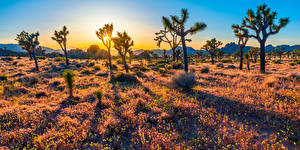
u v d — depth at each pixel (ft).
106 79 48.08
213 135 14.40
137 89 32.60
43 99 27.55
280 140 12.62
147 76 50.34
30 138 15.10
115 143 13.80
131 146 13.28
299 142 11.89
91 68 82.58
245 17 55.52
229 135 13.91
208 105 21.65
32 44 72.79
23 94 31.40
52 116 19.94
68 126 17.06
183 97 25.81
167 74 54.70
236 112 18.94
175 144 13.24
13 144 14.15
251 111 18.42
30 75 57.06
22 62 120.98
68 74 28.32
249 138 13.19
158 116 18.80
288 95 22.97
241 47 69.31
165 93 28.32
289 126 14.48
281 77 37.09
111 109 21.83
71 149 13.24
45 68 83.35
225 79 39.81
